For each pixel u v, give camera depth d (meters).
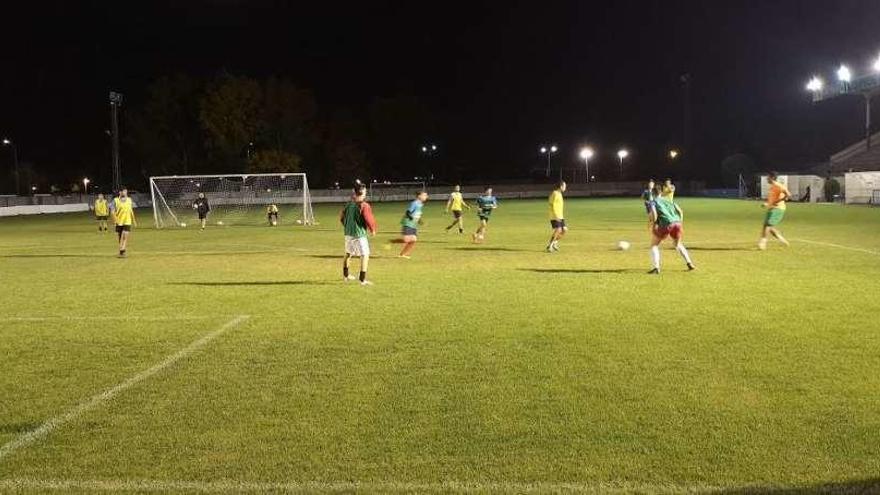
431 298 11.74
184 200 46.00
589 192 84.12
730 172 79.94
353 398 6.58
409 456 5.28
